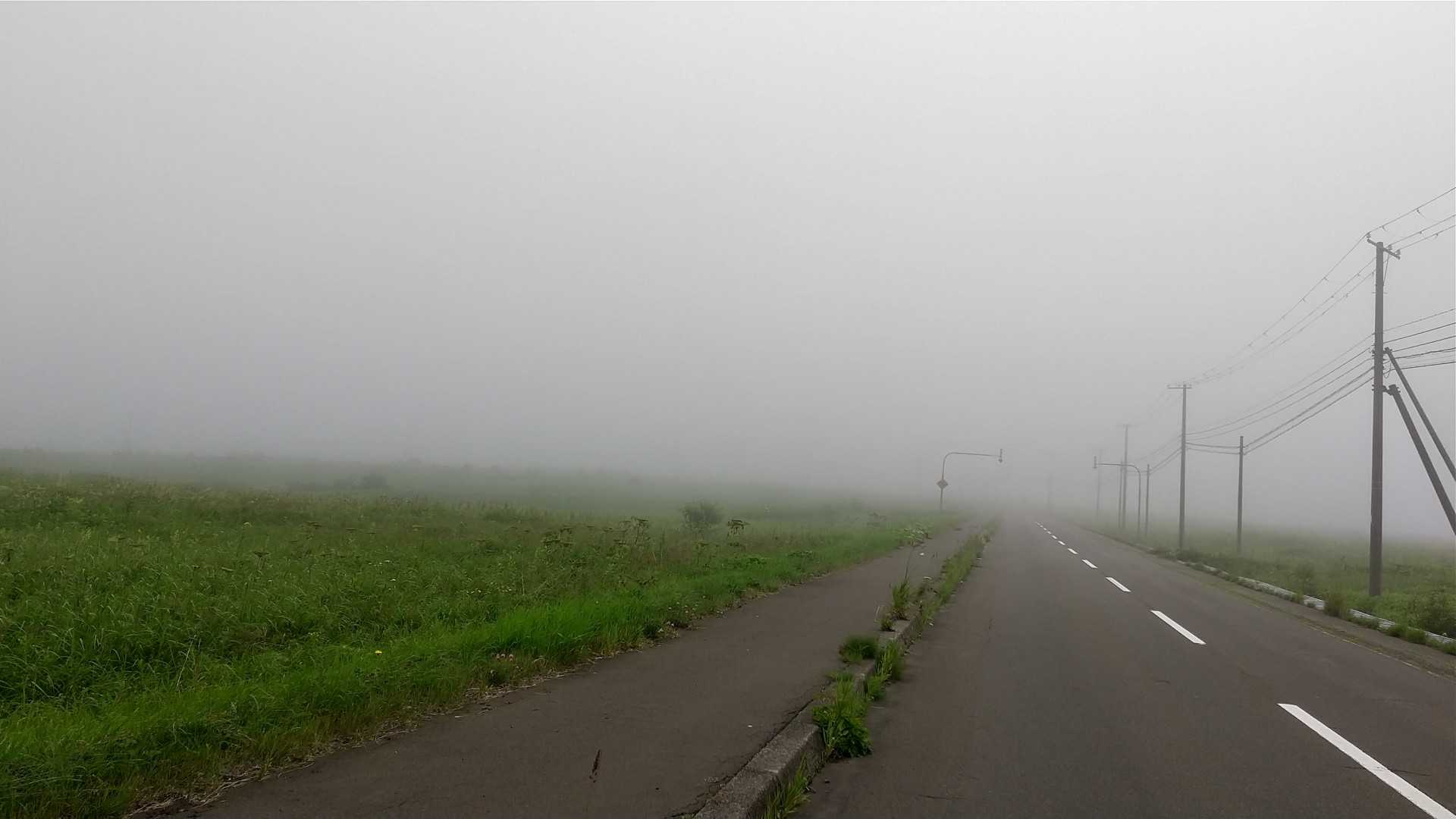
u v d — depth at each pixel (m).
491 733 5.98
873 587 15.57
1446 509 19.48
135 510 17.89
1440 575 28.22
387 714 6.18
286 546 14.01
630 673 8.05
